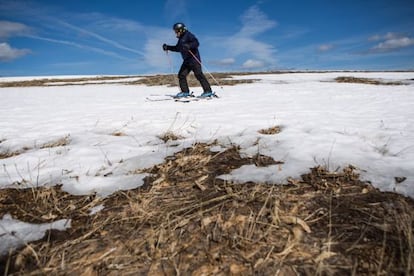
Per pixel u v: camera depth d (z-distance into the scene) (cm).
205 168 259
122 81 2008
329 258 142
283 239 157
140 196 209
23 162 286
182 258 146
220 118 464
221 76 2134
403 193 197
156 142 350
